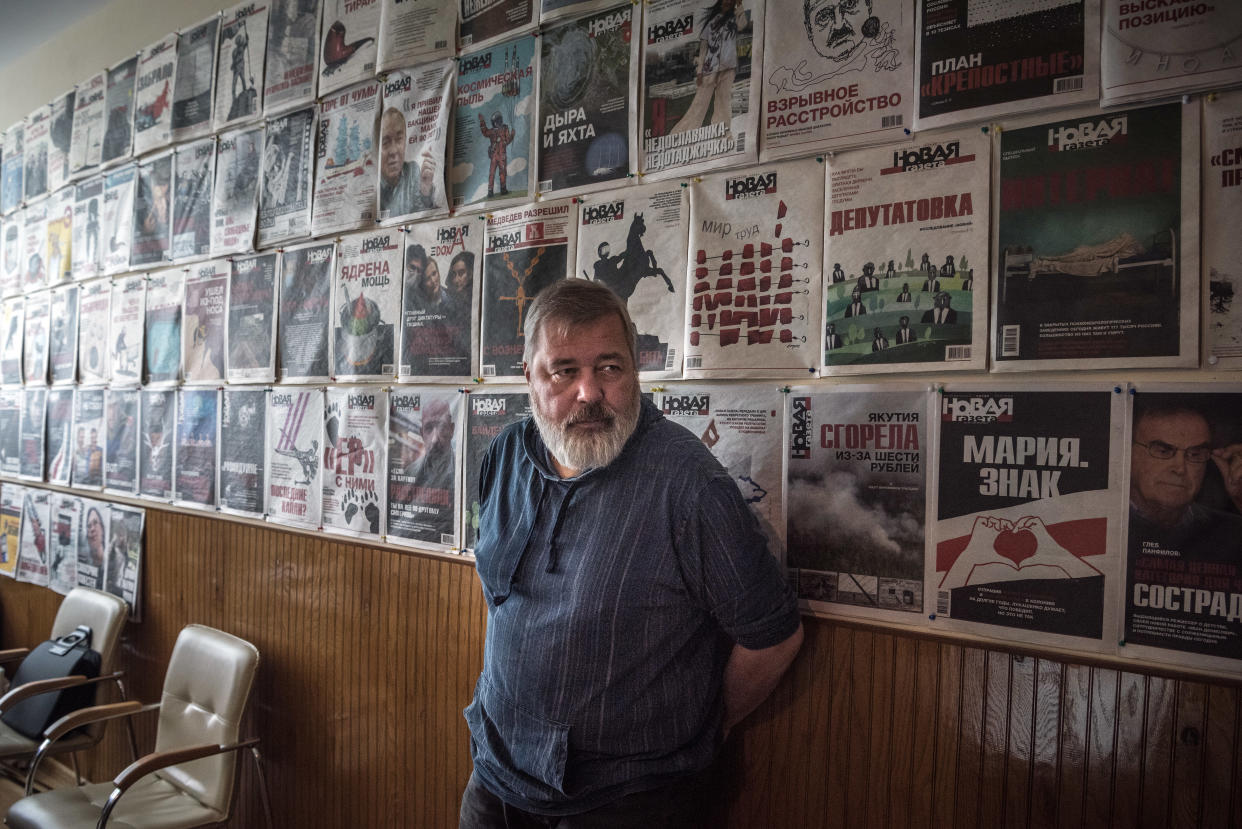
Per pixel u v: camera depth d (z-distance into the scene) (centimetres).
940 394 130
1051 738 119
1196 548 109
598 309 127
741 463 150
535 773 128
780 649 126
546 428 131
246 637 245
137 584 281
